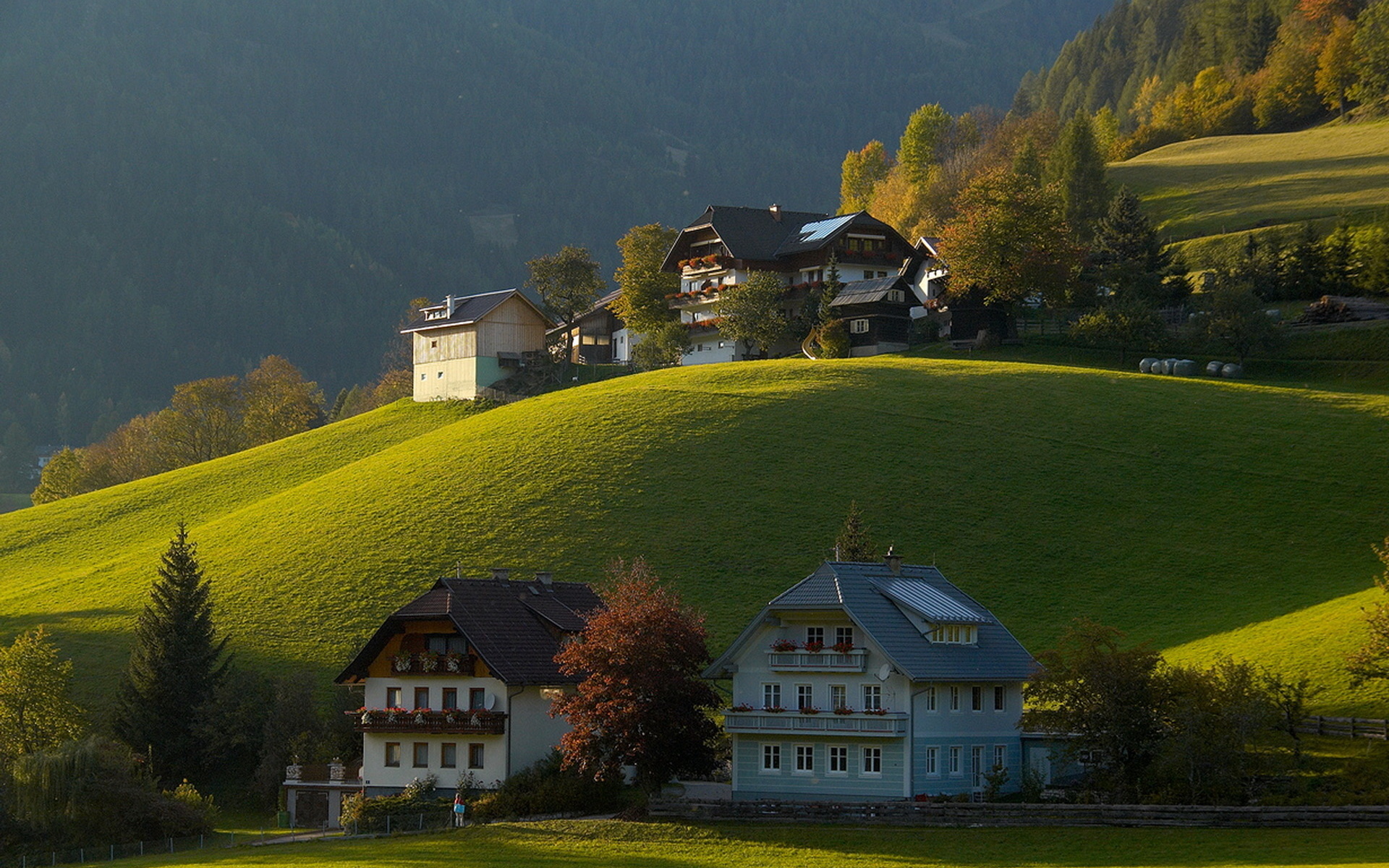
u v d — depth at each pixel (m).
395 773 104.62
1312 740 92.38
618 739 90.50
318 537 161.62
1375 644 89.75
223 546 165.88
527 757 101.50
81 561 178.62
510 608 107.25
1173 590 133.00
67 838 98.19
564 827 86.94
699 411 184.25
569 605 113.44
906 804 84.00
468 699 102.88
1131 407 176.62
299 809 108.31
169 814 100.00
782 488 160.38
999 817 81.12
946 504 154.50
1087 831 77.81
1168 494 152.62
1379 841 70.25
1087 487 155.88
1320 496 147.38
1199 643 117.38
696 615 100.12
